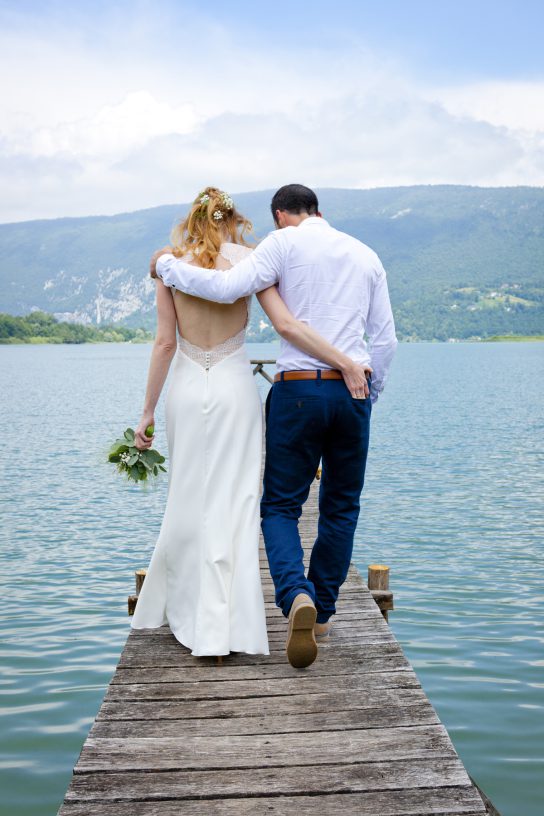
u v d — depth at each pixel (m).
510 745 4.61
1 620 7.25
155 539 10.95
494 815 3.28
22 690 5.53
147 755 2.41
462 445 22.75
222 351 3.12
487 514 12.64
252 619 3.07
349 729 2.56
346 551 3.19
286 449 2.99
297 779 2.28
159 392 3.19
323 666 3.07
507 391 48.34
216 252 3.07
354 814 2.11
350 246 3.02
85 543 10.70
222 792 2.21
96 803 2.17
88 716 5.07
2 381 61.28
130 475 3.28
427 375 69.75
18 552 10.16
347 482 3.11
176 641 3.33
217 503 3.09
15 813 3.90
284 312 2.93
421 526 11.72
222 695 2.81
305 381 2.91
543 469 17.94
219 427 3.08
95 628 6.99
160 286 3.14
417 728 2.56
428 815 2.11
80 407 37.34
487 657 6.18
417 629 6.93
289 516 3.08
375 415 33.09
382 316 3.09
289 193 3.10
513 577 8.77
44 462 19.42
